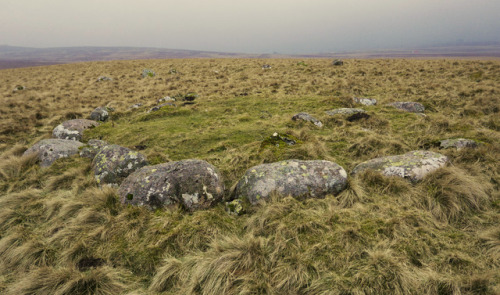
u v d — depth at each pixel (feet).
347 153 26.94
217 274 12.51
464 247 13.23
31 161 26.03
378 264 12.07
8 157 29.19
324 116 38.47
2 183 23.47
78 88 77.20
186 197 17.40
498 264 11.97
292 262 12.87
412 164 18.98
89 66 131.54
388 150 26.37
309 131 33.45
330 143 29.55
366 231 14.26
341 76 77.92
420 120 34.65
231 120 40.11
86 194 19.95
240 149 28.07
